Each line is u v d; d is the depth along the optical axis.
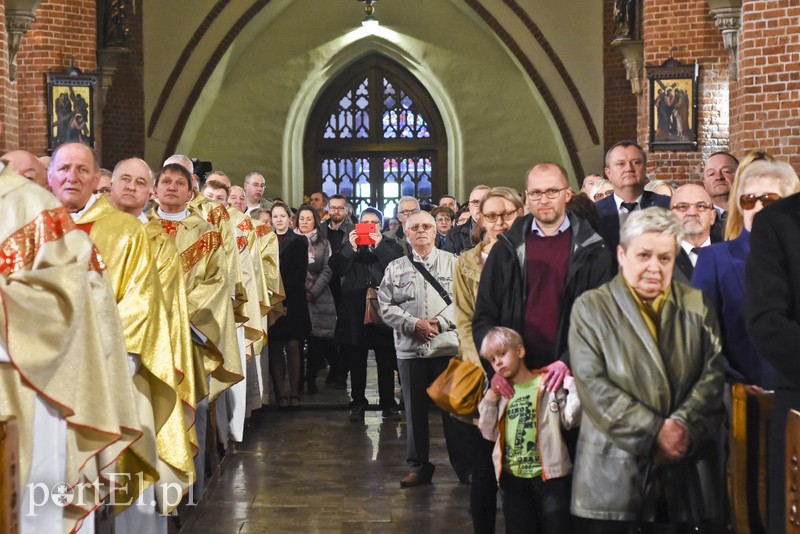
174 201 7.54
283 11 24.89
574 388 4.96
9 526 3.40
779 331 3.86
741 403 4.43
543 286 5.30
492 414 5.21
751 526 4.42
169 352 5.73
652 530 4.60
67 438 4.62
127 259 5.64
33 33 15.94
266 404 11.28
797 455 3.57
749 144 11.23
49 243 4.42
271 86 24.98
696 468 4.49
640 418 4.35
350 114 26.33
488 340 5.08
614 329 4.46
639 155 6.60
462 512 7.09
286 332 10.95
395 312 7.80
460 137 25.33
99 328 4.68
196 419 7.18
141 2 21.58
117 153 21.28
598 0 22.52
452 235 12.11
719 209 7.25
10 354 4.21
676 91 15.63
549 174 5.27
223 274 7.54
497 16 23.05
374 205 26.50
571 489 4.77
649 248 4.42
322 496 7.54
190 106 22.59
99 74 17.97
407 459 7.84
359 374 10.45
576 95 22.73
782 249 4.00
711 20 15.55
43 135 15.98
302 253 11.02
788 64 11.08
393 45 25.34
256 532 6.67
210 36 22.48
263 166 25.06
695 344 4.46
